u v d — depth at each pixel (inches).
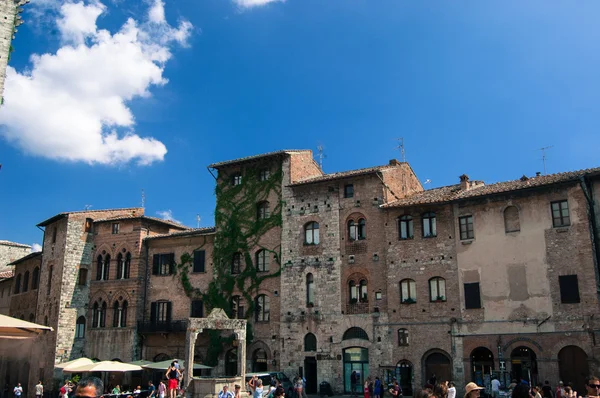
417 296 1967.3
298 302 2186.3
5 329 1034.7
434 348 1905.8
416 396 537.0
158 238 2534.5
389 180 2177.7
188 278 2450.8
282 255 2267.5
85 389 325.7
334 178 2193.7
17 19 1683.1
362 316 2050.9
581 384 1656.0
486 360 1834.4
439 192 2151.8
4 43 1635.1
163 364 2039.9
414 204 1988.2
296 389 1836.9
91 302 2600.9
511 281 1815.9
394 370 1953.7
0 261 3683.6
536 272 1779.0
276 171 2375.7
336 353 2068.2
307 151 2471.7
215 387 1498.5
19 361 2674.7
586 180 1761.8
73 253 2608.3
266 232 2333.9
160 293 2501.2
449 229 1961.1
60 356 2472.9
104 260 2632.9
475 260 1891.0
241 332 1668.3
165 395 1617.9
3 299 3184.1
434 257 1967.3
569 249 1737.2
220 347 2293.3
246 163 2450.8
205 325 1621.6
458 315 1884.8
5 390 2664.9
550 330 1720.0
